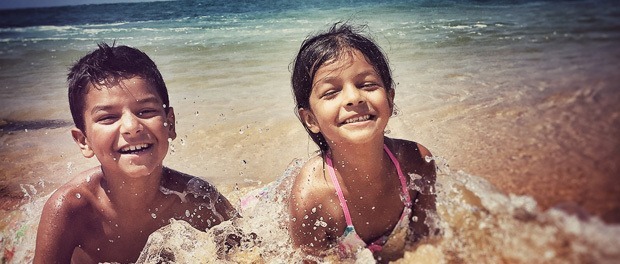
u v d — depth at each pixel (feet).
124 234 2.27
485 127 2.26
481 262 1.55
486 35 3.53
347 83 1.94
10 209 2.69
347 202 2.10
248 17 5.86
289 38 4.59
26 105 4.15
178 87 3.88
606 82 2.21
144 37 5.85
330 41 2.08
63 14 11.52
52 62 5.61
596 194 1.50
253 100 3.53
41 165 3.12
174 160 2.94
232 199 2.56
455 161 2.05
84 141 2.21
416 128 2.45
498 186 1.76
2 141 3.51
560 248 1.40
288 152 2.87
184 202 2.34
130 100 2.04
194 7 6.97
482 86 2.72
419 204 2.03
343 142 1.95
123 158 2.02
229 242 2.32
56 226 2.13
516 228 1.56
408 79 3.10
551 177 1.68
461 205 1.83
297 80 2.21
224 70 4.14
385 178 2.08
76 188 2.20
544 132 2.01
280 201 2.40
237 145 3.03
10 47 7.00
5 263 2.33
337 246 2.16
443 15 4.43
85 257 2.26
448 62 3.25
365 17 4.63
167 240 2.31
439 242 1.79
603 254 1.32
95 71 2.08
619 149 1.71
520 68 2.71
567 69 2.47
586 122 1.97
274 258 2.19
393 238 2.09
